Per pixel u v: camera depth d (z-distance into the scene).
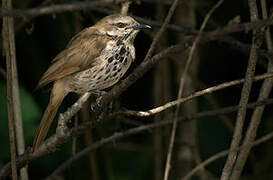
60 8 5.97
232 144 7.93
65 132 8.31
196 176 12.89
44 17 12.77
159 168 12.31
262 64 12.02
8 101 7.49
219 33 6.47
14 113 8.87
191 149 12.84
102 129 12.70
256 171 12.75
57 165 12.75
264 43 12.42
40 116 11.74
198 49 12.57
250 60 7.80
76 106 8.38
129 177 13.02
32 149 8.77
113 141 10.12
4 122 11.53
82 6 6.16
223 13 13.27
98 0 7.43
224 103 13.68
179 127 12.97
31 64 12.81
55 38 12.85
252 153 12.71
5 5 7.06
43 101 12.84
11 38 8.66
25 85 12.80
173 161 12.97
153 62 6.62
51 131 12.90
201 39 6.57
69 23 12.94
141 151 13.24
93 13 13.77
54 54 12.88
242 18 13.12
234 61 13.54
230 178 8.30
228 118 12.47
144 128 9.84
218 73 13.67
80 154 10.47
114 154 13.21
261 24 6.22
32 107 11.70
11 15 5.71
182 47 6.60
